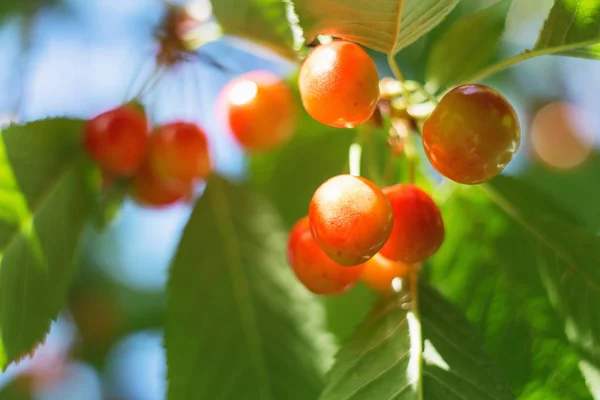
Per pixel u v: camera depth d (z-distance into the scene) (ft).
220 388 1.50
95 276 2.39
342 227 1.28
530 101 1.97
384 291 1.41
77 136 1.50
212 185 1.57
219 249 1.55
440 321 1.37
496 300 1.49
